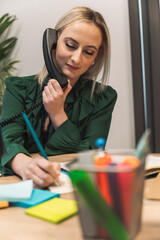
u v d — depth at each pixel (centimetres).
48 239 33
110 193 29
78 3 209
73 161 32
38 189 54
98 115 120
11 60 246
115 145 197
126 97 193
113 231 29
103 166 29
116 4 192
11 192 49
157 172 68
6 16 242
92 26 104
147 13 185
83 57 107
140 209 32
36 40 233
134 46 186
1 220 41
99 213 29
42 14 228
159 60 184
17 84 113
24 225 38
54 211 42
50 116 107
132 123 192
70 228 37
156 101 184
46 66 110
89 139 113
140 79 186
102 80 127
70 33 104
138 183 30
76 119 117
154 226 36
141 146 32
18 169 71
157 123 185
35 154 107
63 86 108
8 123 100
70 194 53
